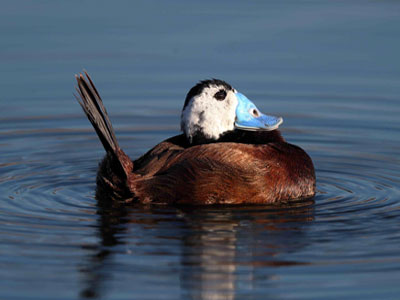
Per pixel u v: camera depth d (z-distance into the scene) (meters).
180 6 19.19
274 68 15.57
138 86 14.87
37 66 15.47
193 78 15.12
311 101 14.20
